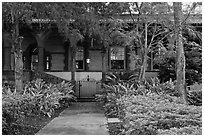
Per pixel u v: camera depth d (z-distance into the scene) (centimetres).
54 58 2380
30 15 1218
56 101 1345
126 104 809
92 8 1391
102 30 1473
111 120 1108
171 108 675
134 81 1658
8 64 2239
